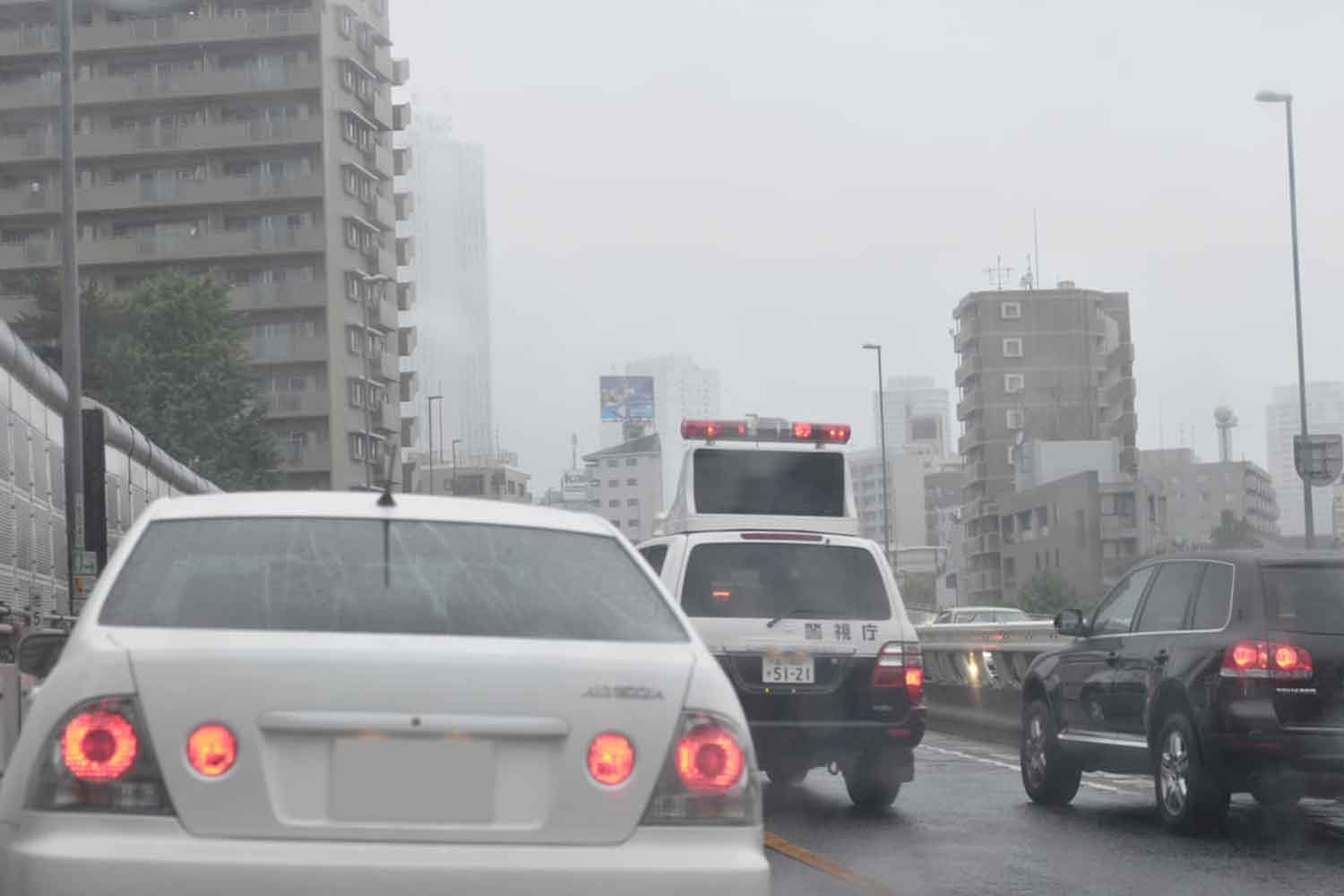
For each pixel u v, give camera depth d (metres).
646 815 6.06
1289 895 12.33
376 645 6.00
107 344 110.38
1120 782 20.94
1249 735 14.82
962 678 32.00
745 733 6.33
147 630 6.14
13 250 133.50
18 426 50.91
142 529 6.79
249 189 135.62
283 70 135.88
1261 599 15.12
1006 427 191.00
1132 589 17.30
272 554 6.63
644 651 6.39
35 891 5.63
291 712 5.82
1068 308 192.38
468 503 7.30
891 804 17.81
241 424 113.12
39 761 5.82
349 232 139.25
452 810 5.91
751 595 16.59
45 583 54.03
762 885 6.10
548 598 6.65
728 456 29.61
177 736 5.78
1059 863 13.89
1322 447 58.00
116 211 135.88
